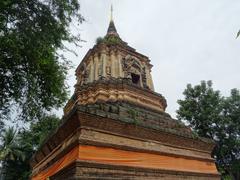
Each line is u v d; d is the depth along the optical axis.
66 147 12.29
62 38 10.69
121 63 22.16
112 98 17.78
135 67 23.36
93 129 11.89
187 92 30.08
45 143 15.51
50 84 10.95
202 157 16.44
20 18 9.59
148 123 14.80
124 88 18.53
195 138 16.50
